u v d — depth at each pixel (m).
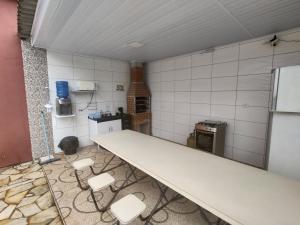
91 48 3.40
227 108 3.35
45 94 3.46
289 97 1.92
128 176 2.68
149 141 2.48
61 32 2.52
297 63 2.48
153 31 2.51
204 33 2.62
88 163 2.22
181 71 4.13
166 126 4.69
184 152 2.02
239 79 3.13
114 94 4.60
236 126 3.25
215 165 1.65
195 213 1.92
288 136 2.01
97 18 2.07
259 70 2.87
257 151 3.01
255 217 0.95
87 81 3.87
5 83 3.03
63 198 2.18
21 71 3.17
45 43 3.04
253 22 2.24
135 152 2.02
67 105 3.58
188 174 1.46
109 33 2.57
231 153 3.36
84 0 1.67
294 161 2.00
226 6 1.83
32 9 2.23
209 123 3.30
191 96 3.98
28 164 3.22
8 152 3.14
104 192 2.30
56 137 3.71
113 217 1.85
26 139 3.32
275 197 1.14
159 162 1.72
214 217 1.85
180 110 4.27
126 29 2.42
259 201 1.09
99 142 2.44
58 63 3.59
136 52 3.78
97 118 3.91
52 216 1.90
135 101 4.64
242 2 1.74
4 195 2.28
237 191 1.20
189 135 3.91
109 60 4.42
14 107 3.15
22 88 3.20
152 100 5.02
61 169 2.99
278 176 1.42
